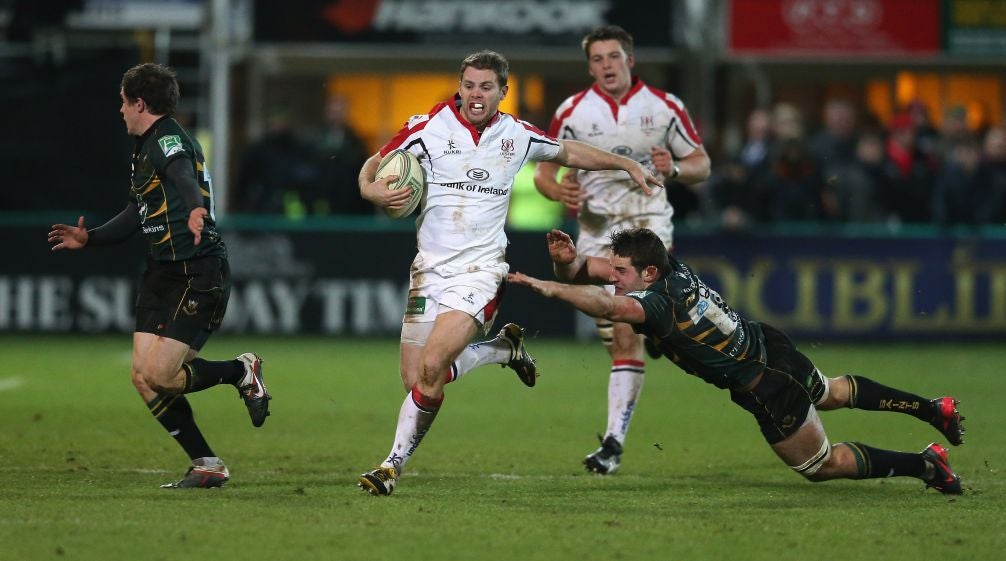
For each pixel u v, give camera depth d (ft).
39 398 134.82
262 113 222.28
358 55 221.05
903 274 202.08
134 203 87.20
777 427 82.69
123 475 89.97
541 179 104.73
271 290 203.10
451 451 105.29
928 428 121.80
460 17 220.23
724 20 220.84
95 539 67.92
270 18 218.18
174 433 84.28
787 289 201.05
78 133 212.84
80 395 137.69
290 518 73.77
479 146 82.07
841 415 130.62
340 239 202.80
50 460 96.43
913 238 201.87
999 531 73.26
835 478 84.69
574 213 110.11
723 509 79.46
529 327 202.59
